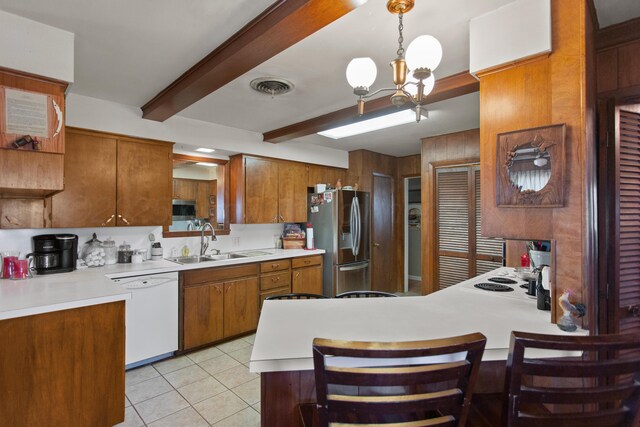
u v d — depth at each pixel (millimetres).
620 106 1910
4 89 1764
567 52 1446
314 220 4695
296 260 4148
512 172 1575
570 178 1437
